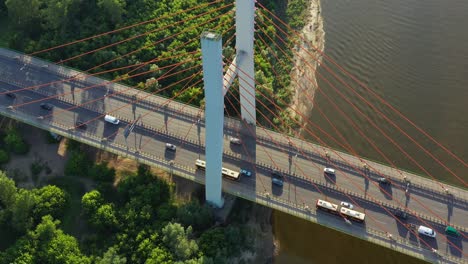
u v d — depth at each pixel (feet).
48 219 388.57
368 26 597.52
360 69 549.13
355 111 511.40
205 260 363.35
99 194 413.39
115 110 466.70
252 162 420.36
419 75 535.60
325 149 425.28
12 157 467.93
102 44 544.62
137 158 426.51
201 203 431.02
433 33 579.89
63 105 474.49
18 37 551.59
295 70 551.59
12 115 466.29
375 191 391.45
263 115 484.74
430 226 366.84
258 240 416.67
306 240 420.77
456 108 503.20
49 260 370.73
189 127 448.65
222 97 335.67
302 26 604.90
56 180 447.42
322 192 394.52
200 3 603.26
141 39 552.00
